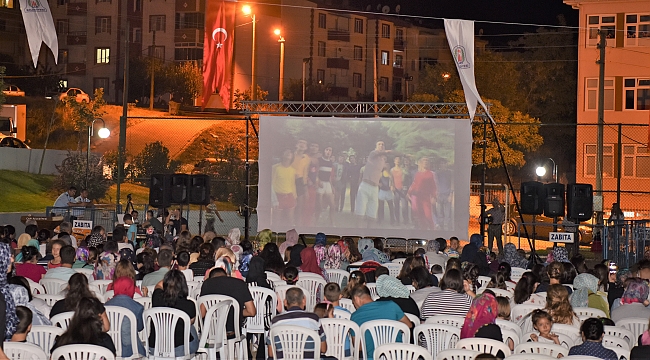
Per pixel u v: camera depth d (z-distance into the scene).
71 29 56.38
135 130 48.69
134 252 14.04
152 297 8.77
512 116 43.53
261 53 57.53
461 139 20.27
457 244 15.99
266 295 10.20
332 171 20.77
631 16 39.78
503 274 11.18
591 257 23.19
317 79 59.97
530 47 51.19
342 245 15.46
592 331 6.80
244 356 9.88
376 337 8.16
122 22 56.00
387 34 63.66
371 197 20.61
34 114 47.41
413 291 10.84
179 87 54.09
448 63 49.78
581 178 39.50
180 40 55.62
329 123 20.84
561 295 8.41
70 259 10.81
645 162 38.34
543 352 7.18
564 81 49.88
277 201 20.89
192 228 29.64
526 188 19.02
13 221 27.50
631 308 9.06
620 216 21.17
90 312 6.58
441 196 20.31
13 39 52.31
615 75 39.88
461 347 7.21
